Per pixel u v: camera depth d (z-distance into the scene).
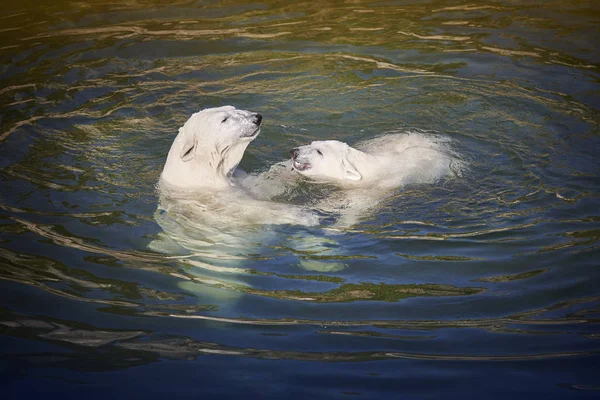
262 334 10.10
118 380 9.02
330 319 10.48
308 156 15.08
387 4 26.00
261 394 8.77
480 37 22.59
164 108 18.58
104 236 12.99
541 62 20.56
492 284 11.27
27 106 18.55
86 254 12.35
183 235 13.11
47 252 12.34
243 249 12.68
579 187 14.26
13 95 19.16
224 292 11.28
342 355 9.56
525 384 8.79
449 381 8.93
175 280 11.63
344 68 20.75
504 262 11.88
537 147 16.02
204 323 10.40
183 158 13.88
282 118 18.00
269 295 11.19
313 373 9.17
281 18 24.92
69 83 19.98
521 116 17.53
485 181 14.74
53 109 18.44
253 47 22.45
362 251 12.46
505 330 10.01
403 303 10.86
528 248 12.25
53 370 9.20
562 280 11.23
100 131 17.38
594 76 19.48
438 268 11.81
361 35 23.20
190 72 20.75
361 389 8.83
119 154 16.30
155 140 16.98
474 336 9.91
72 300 10.93
